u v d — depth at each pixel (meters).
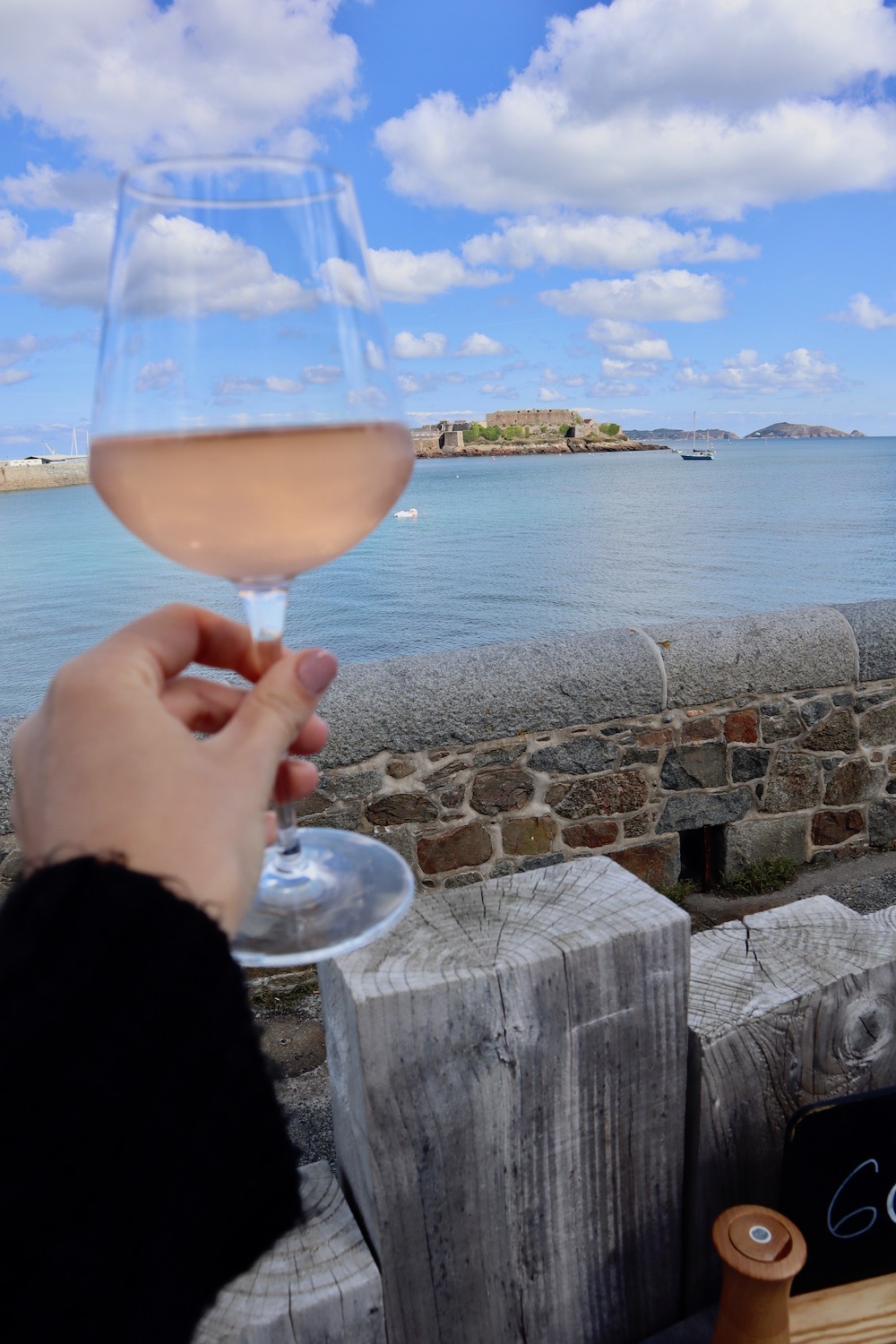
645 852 3.41
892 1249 0.98
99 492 0.69
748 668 3.38
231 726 0.60
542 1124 0.89
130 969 0.44
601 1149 0.93
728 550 45.81
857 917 1.15
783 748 3.54
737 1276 0.84
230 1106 0.49
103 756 0.53
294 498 0.63
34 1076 0.42
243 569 0.70
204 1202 0.49
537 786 3.21
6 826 2.61
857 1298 0.95
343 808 2.98
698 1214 1.01
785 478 119.12
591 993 0.87
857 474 127.44
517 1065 0.86
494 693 3.07
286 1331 0.80
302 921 0.74
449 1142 0.85
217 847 0.52
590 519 64.75
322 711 2.90
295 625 32.59
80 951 0.44
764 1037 0.98
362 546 53.25
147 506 0.64
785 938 1.10
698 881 3.69
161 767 0.54
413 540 55.12
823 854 3.68
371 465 0.67
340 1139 0.96
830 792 3.63
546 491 98.44
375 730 2.95
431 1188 0.85
